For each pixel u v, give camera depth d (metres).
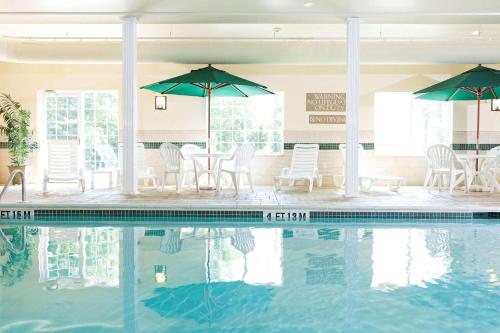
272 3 6.98
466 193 8.36
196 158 9.58
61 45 9.24
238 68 10.48
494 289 3.70
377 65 10.38
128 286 3.74
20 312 3.18
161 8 7.28
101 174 10.65
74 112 10.74
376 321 3.06
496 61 9.28
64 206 6.87
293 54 9.27
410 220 6.69
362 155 9.52
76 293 3.57
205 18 7.82
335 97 10.41
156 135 10.55
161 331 2.88
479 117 9.47
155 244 5.20
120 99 10.62
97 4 7.07
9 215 6.88
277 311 3.23
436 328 2.95
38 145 10.59
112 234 5.75
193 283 3.83
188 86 9.09
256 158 10.52
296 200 7.39
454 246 5.11
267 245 5.17
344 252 4.86
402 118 10.62
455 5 7.03
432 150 8.86
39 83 10.54
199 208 6.83
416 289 3.70
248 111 10.74
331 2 6.88
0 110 9.94
